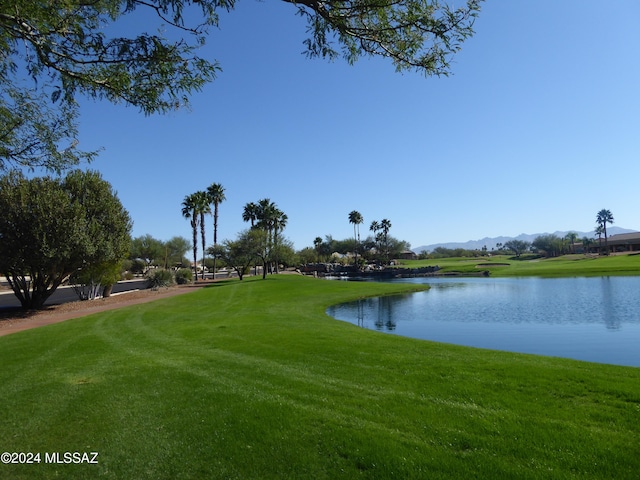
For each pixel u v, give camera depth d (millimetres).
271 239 50875
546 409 5113
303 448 4230
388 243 119125
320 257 116562
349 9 4094
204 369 7660
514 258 124938
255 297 27828
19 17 3695
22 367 8258
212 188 60719
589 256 102875
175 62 4172
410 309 23375
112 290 38281
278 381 6703
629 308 21438
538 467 3695
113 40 3943
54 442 4582
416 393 5918
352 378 6836
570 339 13703
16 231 20125
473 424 4672
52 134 5699
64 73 4227
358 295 30578
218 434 4629
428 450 4082
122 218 25281
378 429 4613
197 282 51531
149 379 7000
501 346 12656
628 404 5234
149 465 4027
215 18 4078
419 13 4066
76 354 9469
